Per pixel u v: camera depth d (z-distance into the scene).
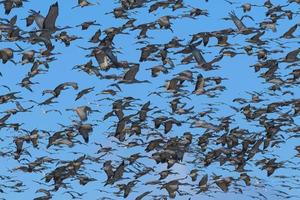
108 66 57.12
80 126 60.50
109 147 68.25
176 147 66.69
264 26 66.25
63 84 59.03
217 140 69.69
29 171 68.56
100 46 58.66
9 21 59.50
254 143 69.56
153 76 62.66
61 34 62.66
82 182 68.31
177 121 65.12
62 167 67.12
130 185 65.19
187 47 58.94
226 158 69.31
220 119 69.44
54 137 63.34
